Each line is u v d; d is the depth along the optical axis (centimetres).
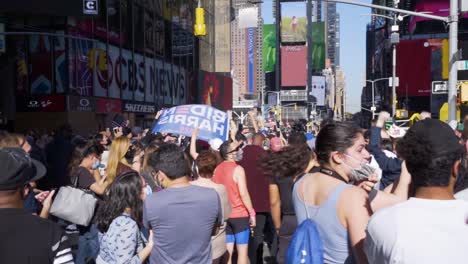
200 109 988
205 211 466
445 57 2197
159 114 1087
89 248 715
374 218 270
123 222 481
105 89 3388
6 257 280
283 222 678
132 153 919
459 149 263
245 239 789
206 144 1151
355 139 357
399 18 3056
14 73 3045
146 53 4100
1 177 291
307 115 19688
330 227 339
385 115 757
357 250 323
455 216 254
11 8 2555
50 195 550
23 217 293
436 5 8050
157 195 467
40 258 285
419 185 267
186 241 461
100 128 3350
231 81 7206
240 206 783
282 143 1084
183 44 5094
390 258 251
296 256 340
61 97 2998
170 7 4681
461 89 1661
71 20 3012
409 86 7950
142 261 483
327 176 353
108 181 721
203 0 5928
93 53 3238
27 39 3012
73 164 731
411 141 266
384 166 722
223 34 7325
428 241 246
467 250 243
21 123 3042
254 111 1442
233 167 782
